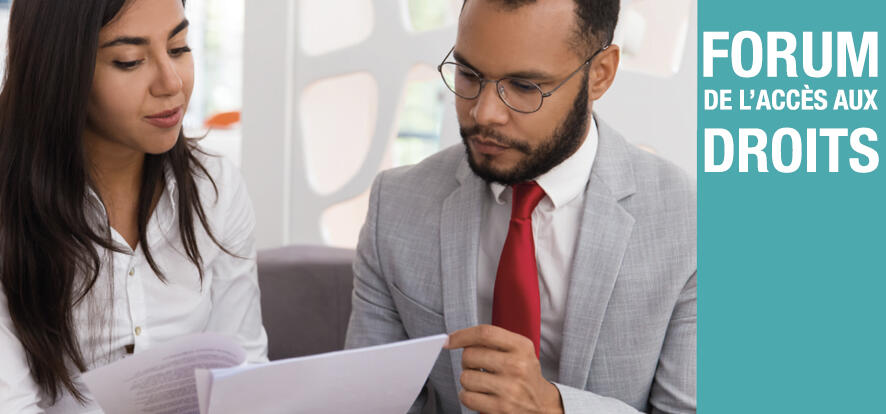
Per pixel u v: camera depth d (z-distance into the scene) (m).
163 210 1.26
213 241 1.30
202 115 3.73
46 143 1.09
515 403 1.08
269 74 2.50
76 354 1.16
